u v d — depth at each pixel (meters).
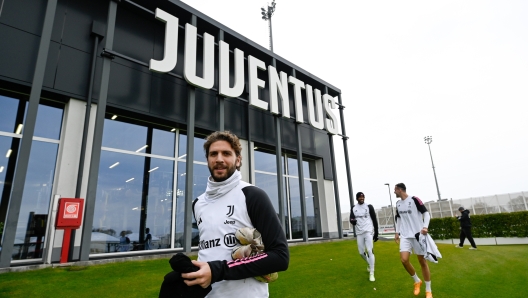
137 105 7.75
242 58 9.76
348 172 12.86
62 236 6.16
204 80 8.41
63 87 6.65
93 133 6.85
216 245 1.32
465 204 20.86
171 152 8.64
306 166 13.42
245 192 1.40
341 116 13.78
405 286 4.77
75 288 4.05
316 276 5.27
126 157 7.70
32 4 6.59
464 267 6.30
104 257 6.62
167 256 6.59
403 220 4.64
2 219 5.73
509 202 18.73
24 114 6.51
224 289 1.23
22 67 6.21
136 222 7.43
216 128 9.49
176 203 8.33
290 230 11.67
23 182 5.24
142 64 7.40
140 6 7.56
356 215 5.60
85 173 6.64
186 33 8.31
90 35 7.32
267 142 11.08
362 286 4.74
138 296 3.90
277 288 4.59
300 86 11.88
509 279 5.31
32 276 4.50
